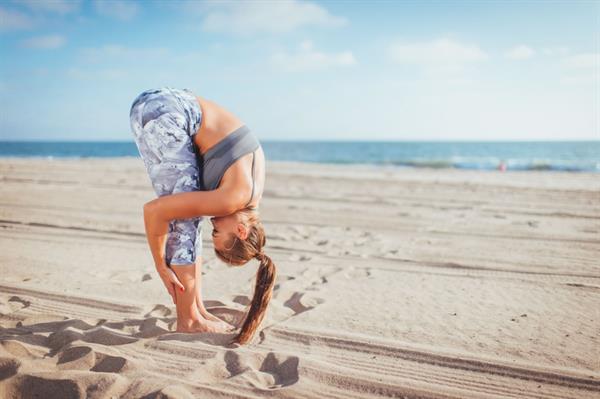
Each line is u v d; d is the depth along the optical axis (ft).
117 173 56.85
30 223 23.53
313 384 7.85
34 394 7.33
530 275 15.43
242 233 9.30
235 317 11.21
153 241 9.53
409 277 15.11
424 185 45.42
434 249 19.19
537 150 221.66
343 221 25.81
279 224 24.75
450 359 8.89
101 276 14.75
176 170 9.29
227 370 8.36
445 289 13.80
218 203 9.03
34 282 13.73
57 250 18.22
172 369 8.30
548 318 11.37
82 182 44.70
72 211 27.48
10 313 11.14
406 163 101.09
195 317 10.16
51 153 195.42
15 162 80.89
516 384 8.05
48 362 8.41
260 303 9.49
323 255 18.12
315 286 13.99
